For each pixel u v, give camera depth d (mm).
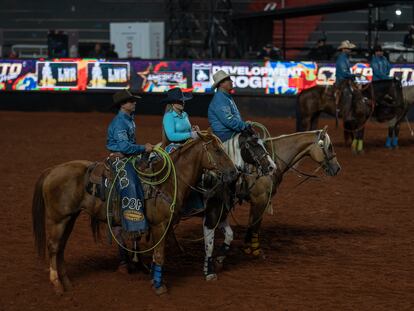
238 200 11281
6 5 45594
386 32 42281
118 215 9891
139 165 9875
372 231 13461
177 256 11805
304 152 11812
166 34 43250
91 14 45000
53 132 26984
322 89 22578
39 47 41844
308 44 42875
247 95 31234
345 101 21922
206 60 31359
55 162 20703
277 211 15078
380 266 11180
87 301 9648
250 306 9375
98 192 9891
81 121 30281
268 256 11805
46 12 45312
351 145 23812
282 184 17812
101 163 10141
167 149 10516
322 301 9539
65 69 33031
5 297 9766
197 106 31469
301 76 30812
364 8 32875
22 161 20906
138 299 9719
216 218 10508
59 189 9922
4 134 26453
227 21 38531
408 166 20422
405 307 9297
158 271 9836
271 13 35094
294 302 9508
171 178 9844
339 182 18094
